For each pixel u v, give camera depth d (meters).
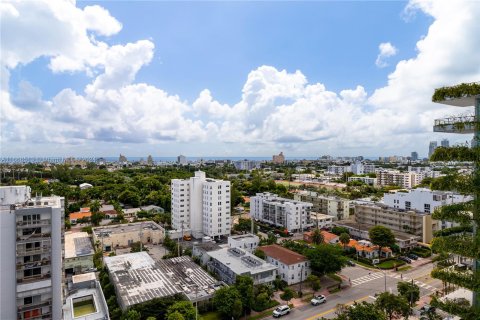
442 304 33.16
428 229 93.75
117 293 55.88
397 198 113.56
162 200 139.75
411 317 51.66
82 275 62.91
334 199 134.00
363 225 110.19
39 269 42.19
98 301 54.34
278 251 76.19
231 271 62.75
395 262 80.00
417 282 67.94
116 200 155.62
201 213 106.00
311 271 69.94
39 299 42.19
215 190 101.19
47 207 42.75
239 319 52.19
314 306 56.88
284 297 55.78
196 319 46.56
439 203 99.00
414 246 90.81
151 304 49.12
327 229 114.12
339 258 67.50
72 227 111.62
